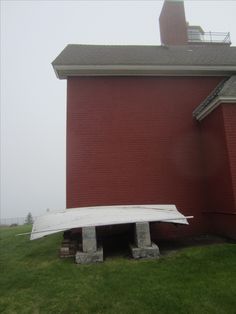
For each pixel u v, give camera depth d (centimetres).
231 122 834
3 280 591
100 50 1155
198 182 967
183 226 941
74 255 727
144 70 996
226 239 836
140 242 705
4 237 1139
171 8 1346
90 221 723
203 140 980
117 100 988
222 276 545
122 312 437
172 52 1195
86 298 485
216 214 906
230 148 819
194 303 450
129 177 938
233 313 422
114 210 813
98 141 949
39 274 610
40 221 787
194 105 1023
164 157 968
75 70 970
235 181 802
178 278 547
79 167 927
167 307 443
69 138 944
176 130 992
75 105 967
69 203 903
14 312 456
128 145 959
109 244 853
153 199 935
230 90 862
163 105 1007
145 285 522
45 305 472
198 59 1076
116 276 571
